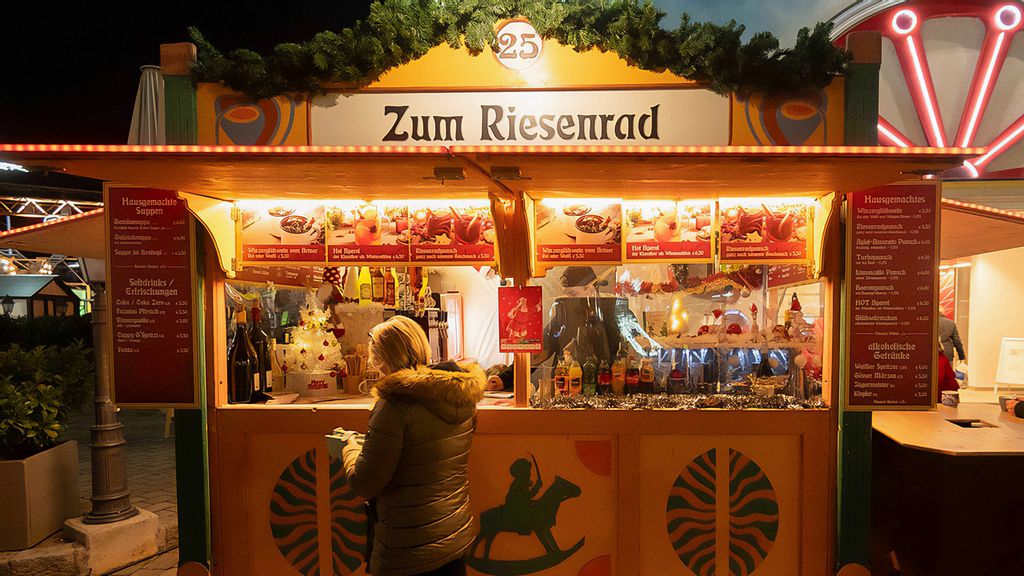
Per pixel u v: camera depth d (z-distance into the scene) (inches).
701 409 120.5
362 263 125.3
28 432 163.9
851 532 118.9
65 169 90.4
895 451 139.3
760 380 128.6
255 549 126.8
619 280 136.0
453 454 93.1
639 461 121.3
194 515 125.0
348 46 114.9
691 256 122.2
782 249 119.7
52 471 168.7
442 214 124.3
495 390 140.3
